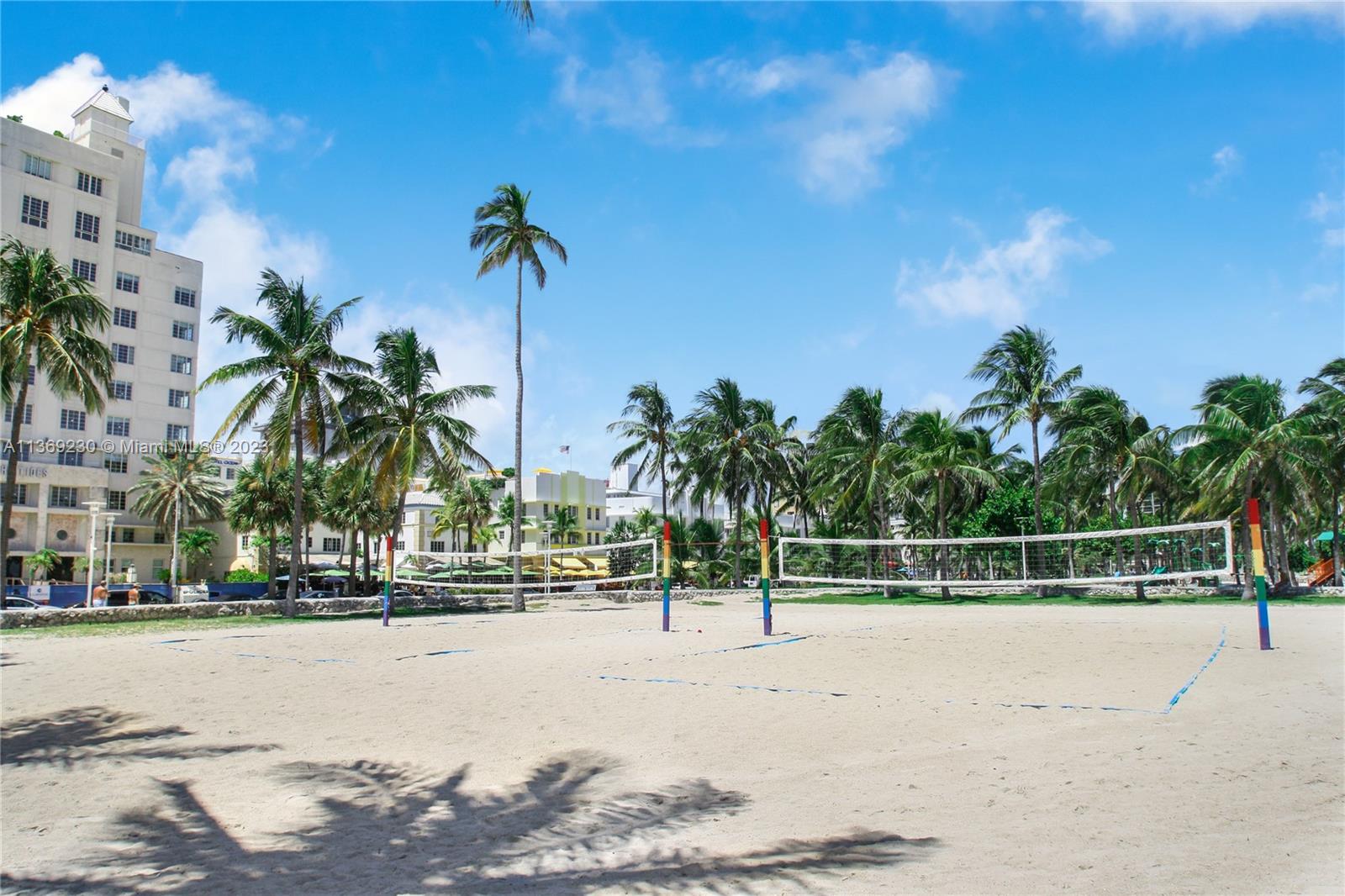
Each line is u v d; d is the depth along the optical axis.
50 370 25.14
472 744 7.30
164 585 49.59
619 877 4.39
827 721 7.72
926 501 42.19
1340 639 13.62
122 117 66.00
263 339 25.88
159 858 4.79
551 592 39.50
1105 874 4.23
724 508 76.12
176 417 64.62
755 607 29.75
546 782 6.18
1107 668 10.44
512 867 4.57
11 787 6.19
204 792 6.04
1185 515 38.34
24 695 9.75
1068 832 4.84
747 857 4.60
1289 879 4.12
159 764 6.77
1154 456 35.97
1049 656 11.59
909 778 5.99
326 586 52.62
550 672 10.85
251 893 4.28
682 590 36.06
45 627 21.62
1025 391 36.62
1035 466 36.50
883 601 35.03
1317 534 47.06
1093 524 54.81
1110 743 6.75
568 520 71.25
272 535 30.31
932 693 8.93
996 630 15.39
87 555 58.62
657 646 13.61
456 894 4.21
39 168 57.19
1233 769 5.99
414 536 73.62
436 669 11.41
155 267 64.06
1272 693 8.73
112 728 8.04
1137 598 32.28
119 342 61.62
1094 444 34.78
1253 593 31.17
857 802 5.52
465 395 29.95
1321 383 33.66
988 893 4.04
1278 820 4.97
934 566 46.12
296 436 26.72
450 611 29.58
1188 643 13.04
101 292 59.81
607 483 93.06
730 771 6.33
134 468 62.06
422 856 4.76
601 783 6.12
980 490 44.19
